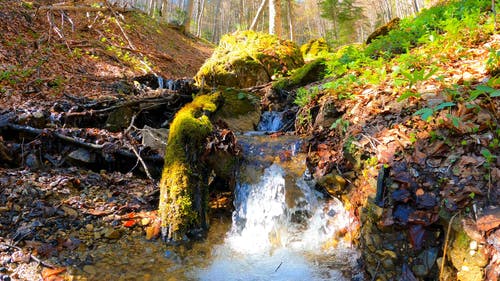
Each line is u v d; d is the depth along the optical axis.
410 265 2.78
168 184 3.83
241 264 3.44
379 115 3.83
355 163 3.55
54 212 3.71
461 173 2.83
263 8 17.62
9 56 7.44
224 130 4.38
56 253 3.25
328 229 3.73
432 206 2.79
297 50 9.08
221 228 3.94
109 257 3.31
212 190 4.62
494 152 2.86
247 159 4.47
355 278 3.03
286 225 3.97
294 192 4.05
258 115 6.25
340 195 3.71
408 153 3.16
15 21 8.98
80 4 11.88
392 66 5.17
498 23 5.24
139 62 11.04
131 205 4.04
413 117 3.49
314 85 6.28
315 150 4.29
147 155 4.86
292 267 3.38
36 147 4.84
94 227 3.64
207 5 48.94
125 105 5.95
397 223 2.85
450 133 3.10
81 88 7.38
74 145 4.98
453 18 5.92
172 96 6.46
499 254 2.33
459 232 2.56
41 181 4.18
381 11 42.47
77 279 3.00
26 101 6.06
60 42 9.46
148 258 3.38
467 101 3.18
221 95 6.04
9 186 3.95
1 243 3.24
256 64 8.17
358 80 4.96
